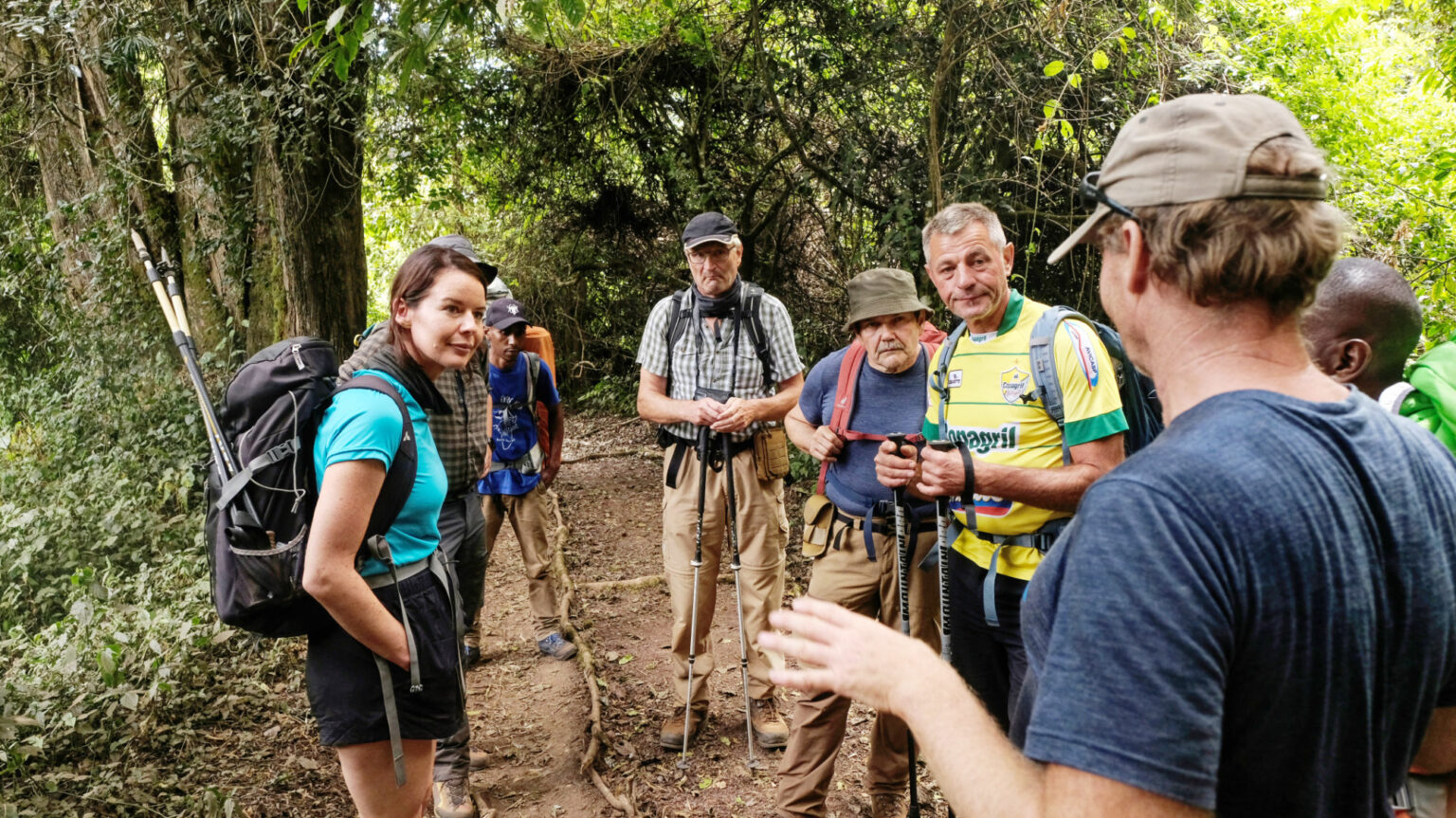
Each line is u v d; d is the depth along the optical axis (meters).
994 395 2.39
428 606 2.07
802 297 9.73
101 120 7.73
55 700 3.48
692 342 3.55
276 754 3.46
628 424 11.02
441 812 3.07
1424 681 0.89
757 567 3.60
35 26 6.79
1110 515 0.83
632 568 6.05
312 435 1.91
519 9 3.14
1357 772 0.87
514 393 4.38
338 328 7.14
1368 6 6.52
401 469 1.96
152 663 3.56
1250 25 6.51
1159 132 0.89
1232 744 0.83
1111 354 2.31
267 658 4.13
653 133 9.98
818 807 2.82
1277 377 0.89
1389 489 0.87
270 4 6.50
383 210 11.91
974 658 2.48
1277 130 0.85
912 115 7.50
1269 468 0.81
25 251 7.98
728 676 4.25
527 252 12.11
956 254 2.38
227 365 7.22
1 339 8.11
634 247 11.50
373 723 2.00
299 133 6.68
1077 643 0.80
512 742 3.73
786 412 3.48
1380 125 6.69
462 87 9.13
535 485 4.50
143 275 7.62
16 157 8.35
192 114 7.18
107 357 7.19
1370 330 1.65
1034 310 2.42
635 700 4.07
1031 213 6.80
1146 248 0.91
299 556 1.89
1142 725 0.75
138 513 5.55
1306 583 0.79
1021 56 6.47
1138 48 6.21
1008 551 2.34
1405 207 6.09
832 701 2.75
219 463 1.97
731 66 8.60
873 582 2.84
